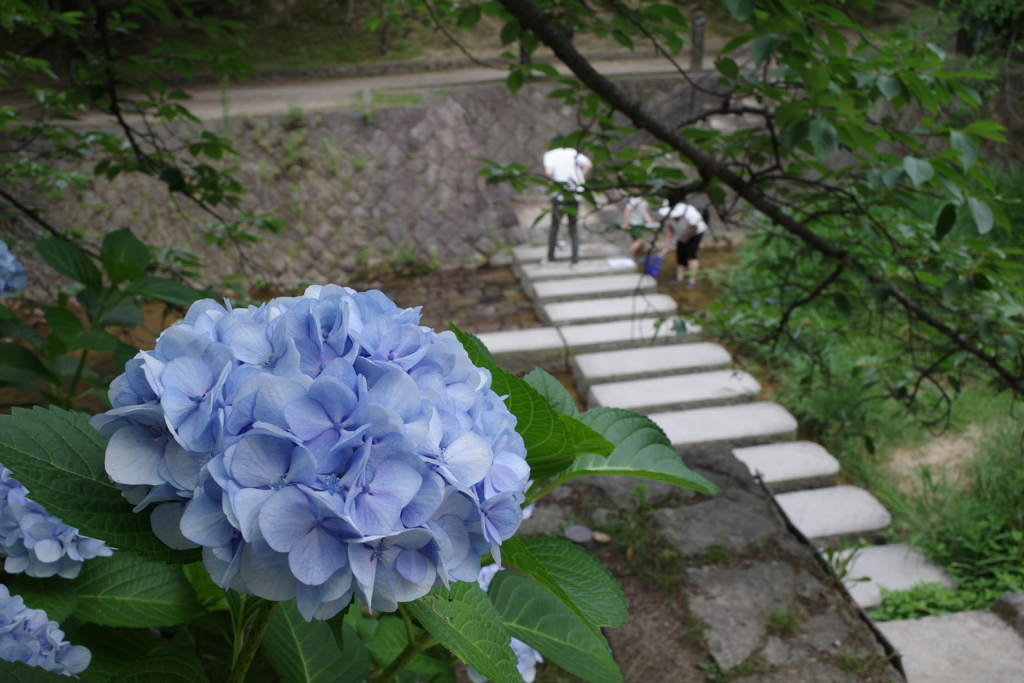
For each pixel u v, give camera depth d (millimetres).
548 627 1021
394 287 9039
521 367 6883
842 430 5660
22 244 3602
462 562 634
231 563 550
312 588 552
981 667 3568
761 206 2727
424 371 651
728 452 3963
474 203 9539
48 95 3133
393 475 563
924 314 2822
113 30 2932
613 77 10508
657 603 2932
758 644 2705
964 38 8641
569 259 8805
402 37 12367
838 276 2992
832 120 2197
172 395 579
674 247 8586
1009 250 2576
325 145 9055
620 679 982
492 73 11312
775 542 3254
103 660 1090
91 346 1716
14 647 832
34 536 950
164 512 610
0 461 636
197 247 8672
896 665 2646
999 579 4230
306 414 563
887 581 4359
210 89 10656
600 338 6957
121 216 8414
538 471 911
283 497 533
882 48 2195
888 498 4996
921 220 2775
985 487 4891
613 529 3307
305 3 12805
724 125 9141
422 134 9414
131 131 3145
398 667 941
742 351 6953
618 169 2945
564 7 2516
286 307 689
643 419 1122
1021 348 2809
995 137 2070
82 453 675
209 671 1314
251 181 8797
